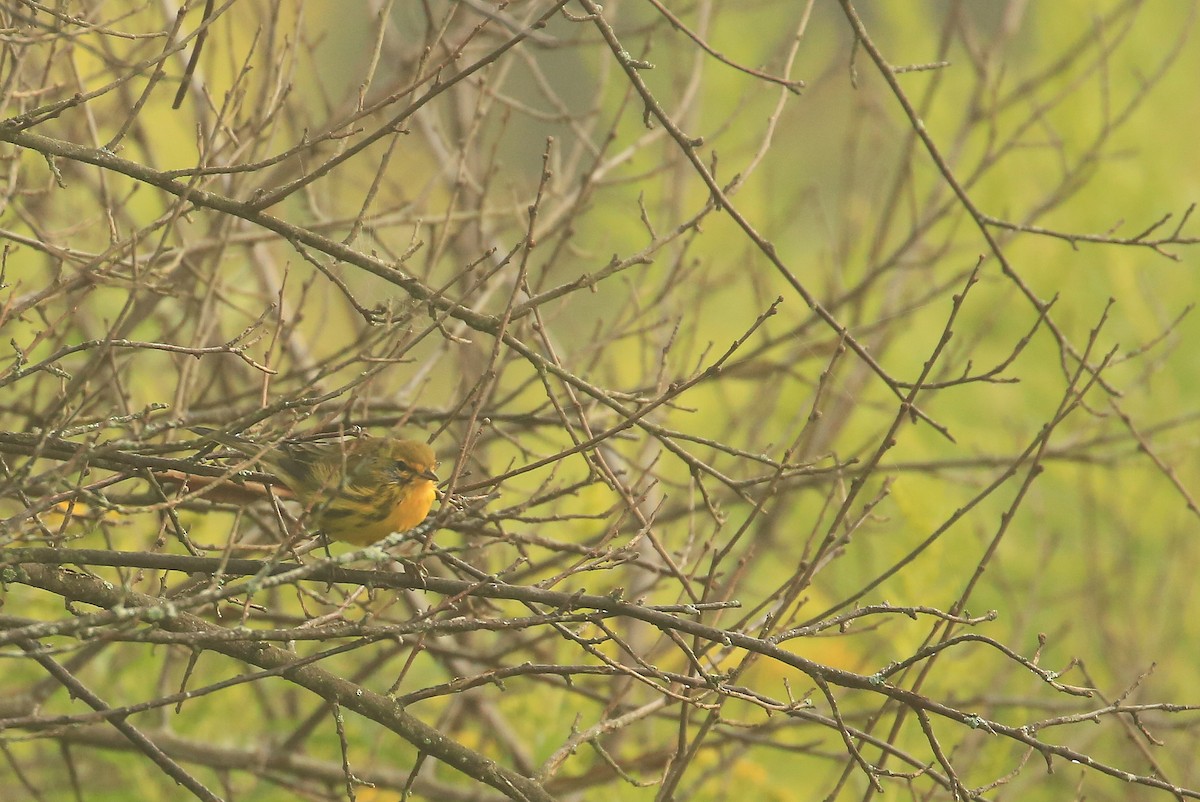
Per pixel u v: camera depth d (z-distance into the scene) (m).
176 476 8.76
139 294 11.49
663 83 18.31
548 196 12.73
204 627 8.39
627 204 16.14
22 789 13.26
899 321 16.53
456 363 13.54
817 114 20.94
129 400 11.55
